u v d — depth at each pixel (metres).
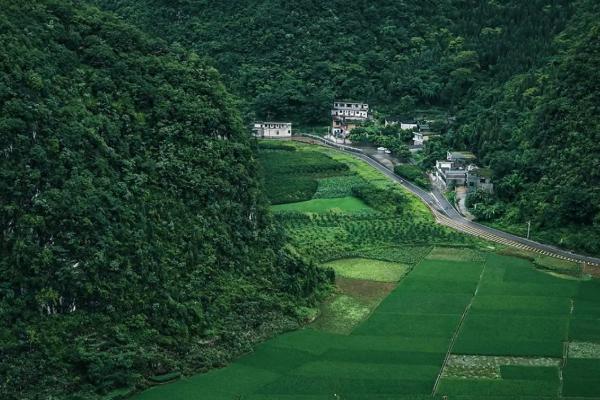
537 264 177.50
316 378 127.94
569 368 131.25
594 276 171.00
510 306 155.75
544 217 194.25
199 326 137.12
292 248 176.12
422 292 163.25
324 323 149.50
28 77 141.38
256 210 169.38
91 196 136.00
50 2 166.50
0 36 145.12
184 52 193.25
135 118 160.12
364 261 181.38
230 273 152.00
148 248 139.88
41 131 136.75
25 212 128.00
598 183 192.12
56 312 124.94
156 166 155.75
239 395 122.38
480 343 140.50
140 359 125.00
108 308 129.00
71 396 116.50
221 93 184.25
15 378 115.31
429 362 133.88
